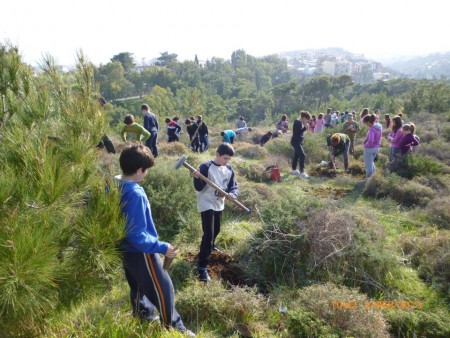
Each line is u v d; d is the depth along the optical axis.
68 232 1.90
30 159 1.80
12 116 2.14
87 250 1.88
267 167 7.95
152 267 2.27
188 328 2.77
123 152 2.20
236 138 15.01
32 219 1.72
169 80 97.75
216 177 3.49
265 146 11.61
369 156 7.45
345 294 2.95
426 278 3.63
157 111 59.41
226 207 5.37
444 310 3.05
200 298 2.93
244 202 5.42
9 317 1.71
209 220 3.46
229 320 2.79
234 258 3.91
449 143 10.50
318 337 2.61
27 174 1.81
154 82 97.81
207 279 3.38
